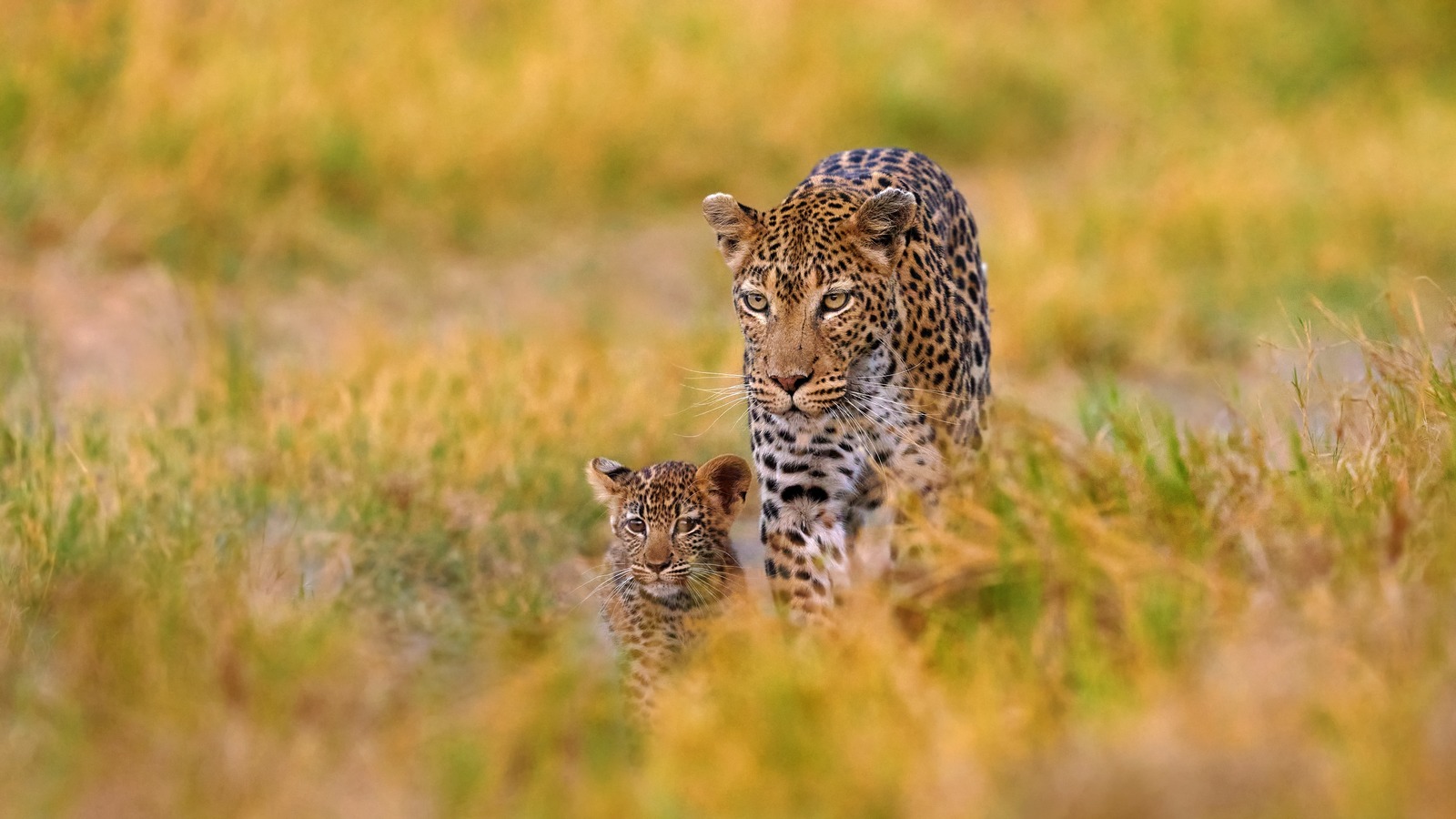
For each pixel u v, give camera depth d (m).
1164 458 9.21
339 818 6.43
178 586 8.54
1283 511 7.90
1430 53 30.75
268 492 11.12
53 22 20.97
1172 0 31.16
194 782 6.61
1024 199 21.94
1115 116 27.50
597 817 6.48
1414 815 5.62
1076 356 15.94
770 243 9.23
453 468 11.66
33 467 10.88
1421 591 7.04
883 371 9.25
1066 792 5.82
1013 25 30.06
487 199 21.31
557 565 11.03
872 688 6.91
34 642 8.45
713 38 26.92
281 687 7.36
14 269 17.41
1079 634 7.05
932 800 5.99
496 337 15.59
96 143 19.64
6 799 6.70
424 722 7.28
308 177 20.30
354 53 23.55
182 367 14.74
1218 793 5.73
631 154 23.03
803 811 6.21
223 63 21.31
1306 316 16.12
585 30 25.86
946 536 8.09
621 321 17.23
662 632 9.77
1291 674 6.43
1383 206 19.69
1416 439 8.45
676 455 12.85
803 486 9.27
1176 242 19.33
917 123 26.34
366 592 9.91
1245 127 25.89
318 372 14.24
